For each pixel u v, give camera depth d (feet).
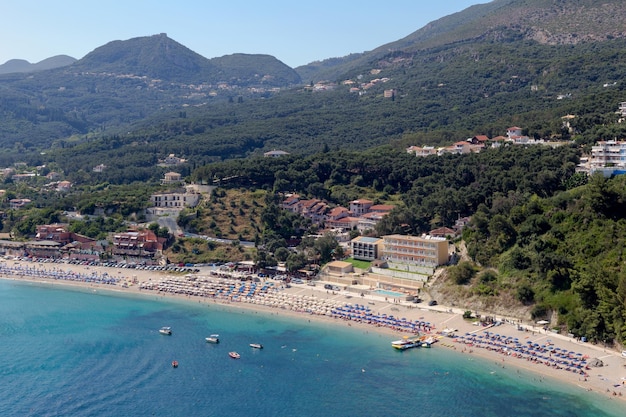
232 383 585.63
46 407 545.03
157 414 531.09
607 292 612.70
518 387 552.00
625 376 550.36
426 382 571.28
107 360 645.92
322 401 545.44
